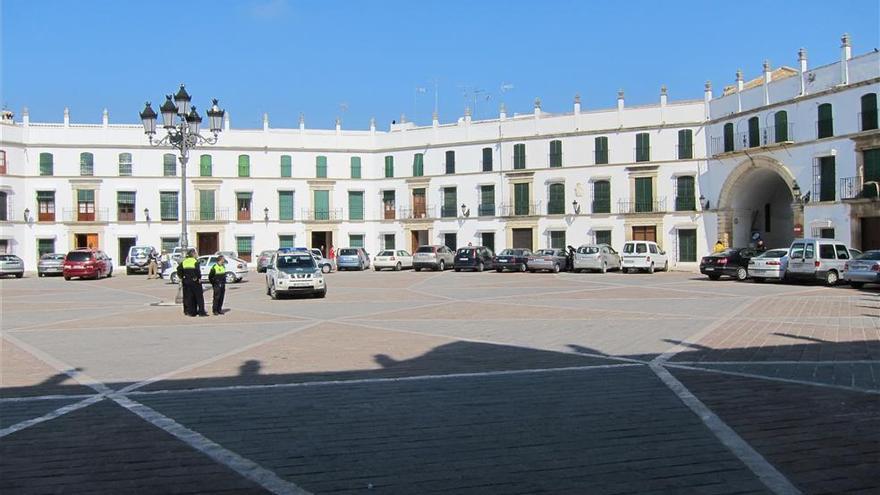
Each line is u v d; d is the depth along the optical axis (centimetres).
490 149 5847
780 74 4688
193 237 6012
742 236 4828
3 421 788
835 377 993
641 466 615
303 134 6228
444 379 1008
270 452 666
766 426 738
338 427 753
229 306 2264
